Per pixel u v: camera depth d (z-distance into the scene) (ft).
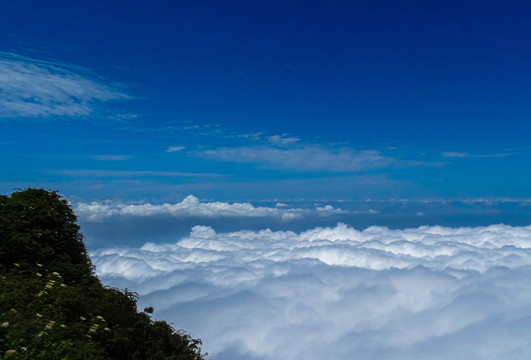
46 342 25.67
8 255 40.14
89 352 27.40
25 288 33.17
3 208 46.83
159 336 38.91
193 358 39.24
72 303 33.35
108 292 39.27
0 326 25.09
